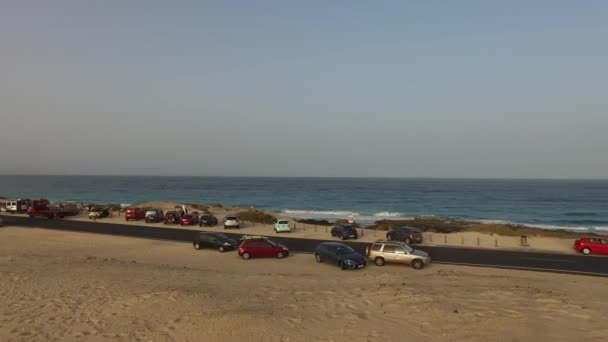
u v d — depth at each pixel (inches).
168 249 1226.6
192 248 1253.1
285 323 401.1
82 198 4945.9
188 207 2751.0
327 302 495.2
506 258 1129.4
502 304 465.1
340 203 4448.8
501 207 4042.8
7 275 636.1
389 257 997.2
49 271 689.6
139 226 1840.6
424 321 403.5
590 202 4640.8
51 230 1654.8
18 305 471.2
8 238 1401.3
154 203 2906.0
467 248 1310.3
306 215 3159.5
